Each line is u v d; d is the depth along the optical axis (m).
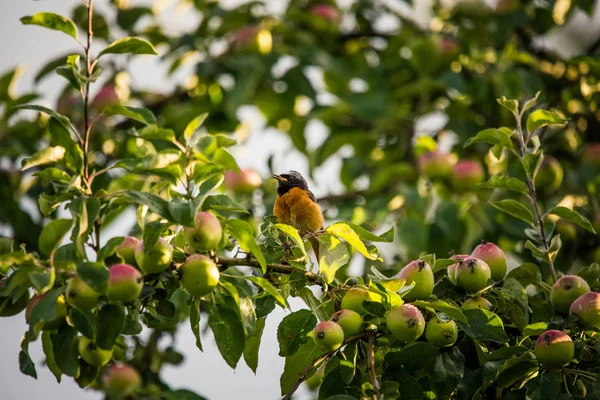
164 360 11.47
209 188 6.67
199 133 14.70
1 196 13.67
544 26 15.35
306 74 14.41
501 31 14.90
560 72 14.73
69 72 6.57
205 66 14.14
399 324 6.56
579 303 7.32
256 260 7.14
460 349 7.31
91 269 5.84
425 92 14.50
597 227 12.09
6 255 6.01
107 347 6.05
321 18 15.47
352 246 7.50
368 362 6.67
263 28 14.66
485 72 14.26
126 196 6.51
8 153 13.73
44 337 6.64
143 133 6.73
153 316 7.02
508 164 13.43
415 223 12.37
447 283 7.58
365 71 15.15
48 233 6.03
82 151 6.56
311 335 7.00
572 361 6.99
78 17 14.96
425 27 16.12
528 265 8.14
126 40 6.70
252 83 13.81
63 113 14.16
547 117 8.12
